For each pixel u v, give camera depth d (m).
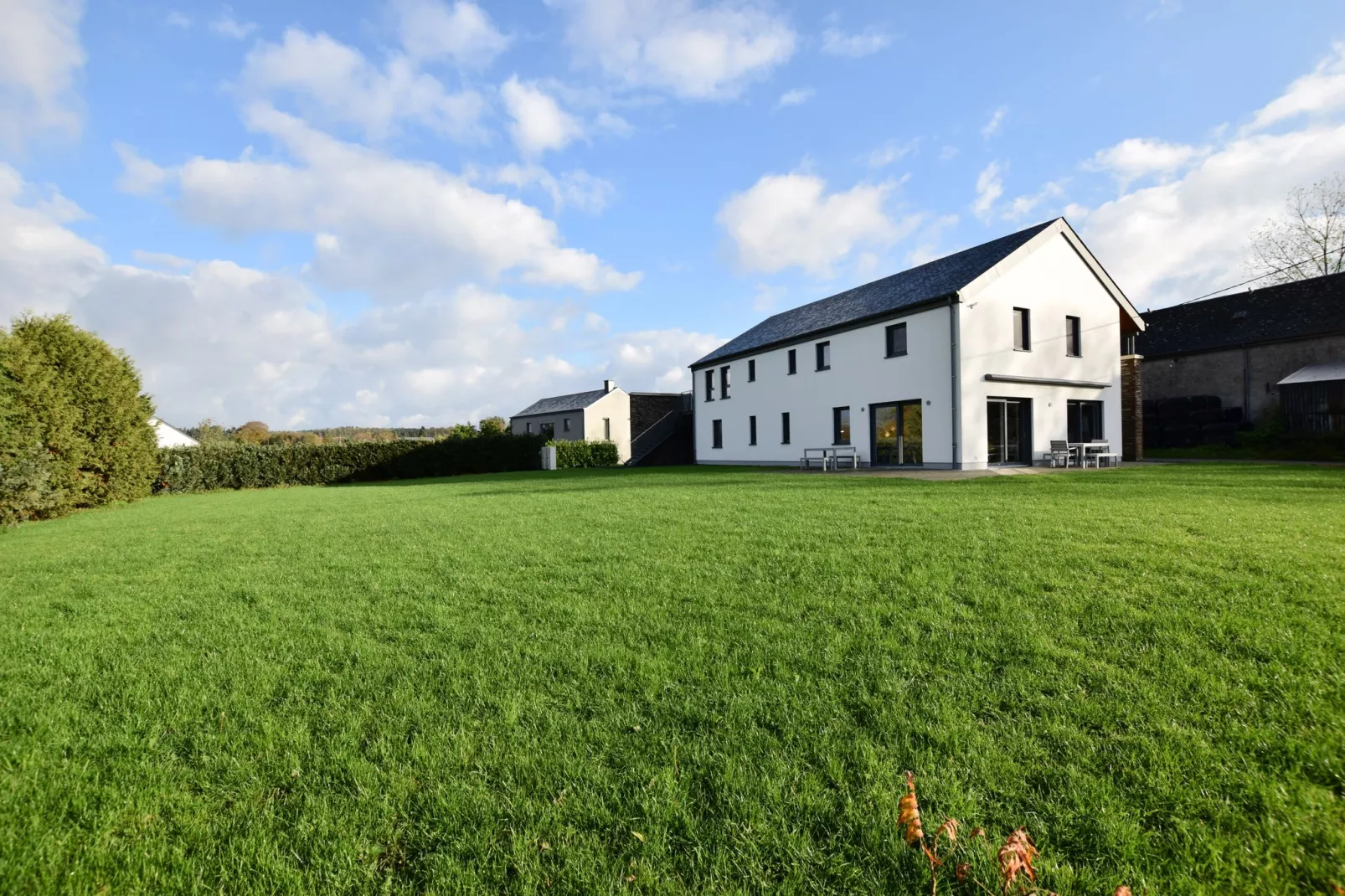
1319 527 5.92
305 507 12.21
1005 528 6.36
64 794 2.07
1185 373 24.98
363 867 1.67
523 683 2.86
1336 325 20.77
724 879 1.58
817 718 2.40
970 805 1.79
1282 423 20.72
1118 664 2.81
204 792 2.06
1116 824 1.68
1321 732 2.13
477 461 28.72
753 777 2.01
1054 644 3.08
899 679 2.72
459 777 2.07
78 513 13.02
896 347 18.94
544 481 18.73
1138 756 2.04
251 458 22.92
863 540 5.93
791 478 15.45
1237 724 2.21
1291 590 3.84
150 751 2.37
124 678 3.12
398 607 4.27
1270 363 22.42
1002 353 17.53
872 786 1.90
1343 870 1.48
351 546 6.93
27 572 6.07
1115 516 6.92
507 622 3.80
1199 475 12.60
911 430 18.39
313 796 2.00
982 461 17.08
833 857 1.62
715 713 2.47
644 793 1.94
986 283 17.14
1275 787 1.82
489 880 1.62
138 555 6.83
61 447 12.62
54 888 1.61
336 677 3.02
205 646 3.59
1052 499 8.75
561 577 4.96
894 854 1.61
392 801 1.94
